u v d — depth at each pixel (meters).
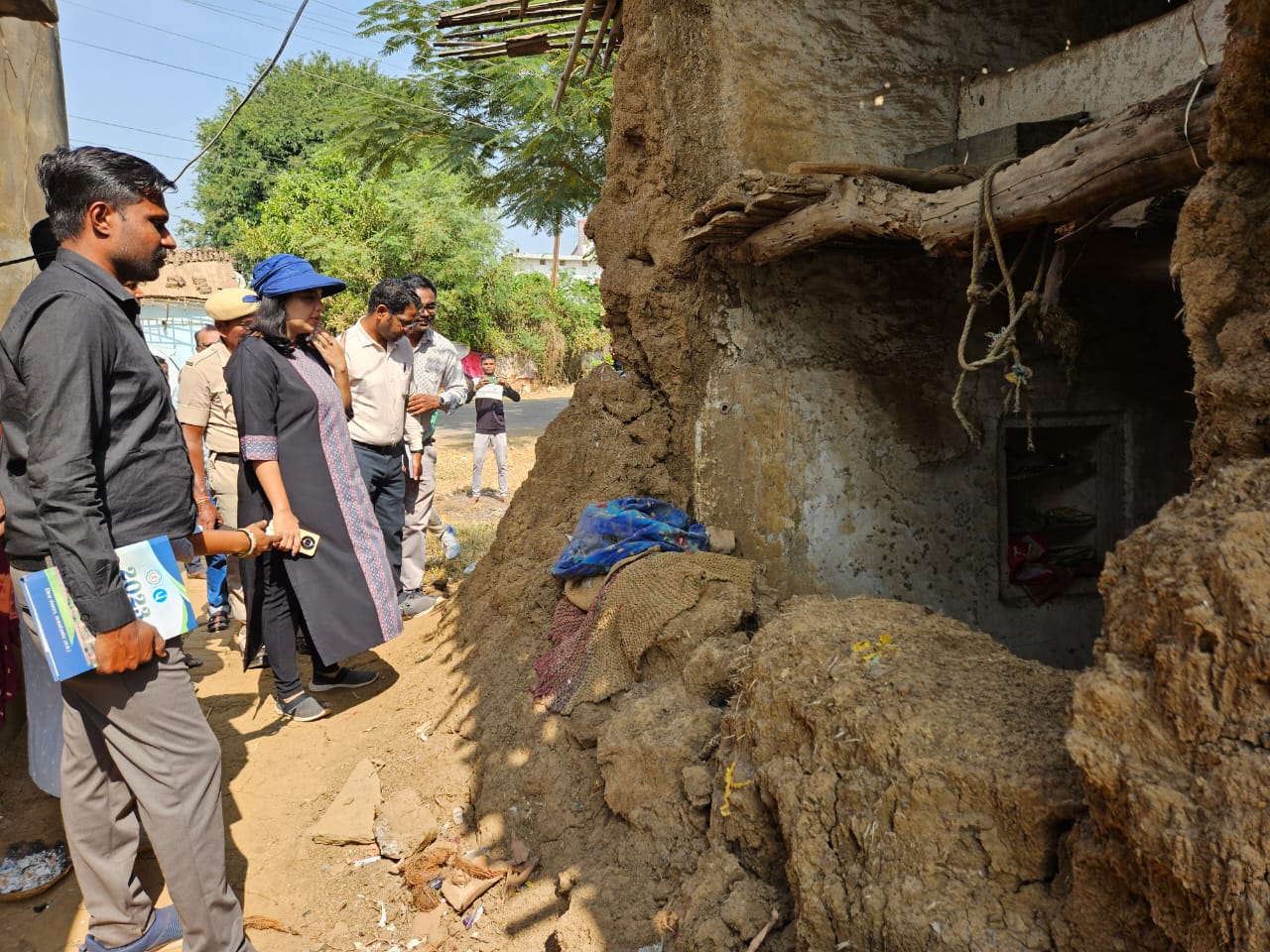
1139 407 5.08
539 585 4.21
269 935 2.98
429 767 3.65
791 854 2.19
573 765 3.30
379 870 3.22
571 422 4.92
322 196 27.50
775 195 3.63
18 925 2.99
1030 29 4.70
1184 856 1.39
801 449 4.50
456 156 9.96
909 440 4.66
